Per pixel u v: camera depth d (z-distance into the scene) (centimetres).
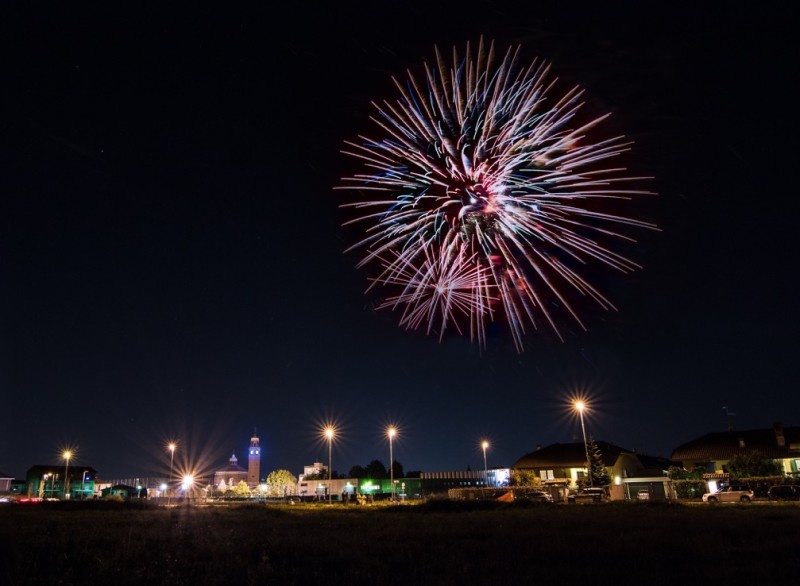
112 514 4597
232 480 18825
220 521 3628
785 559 1666
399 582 1441
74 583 1566
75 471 13725
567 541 2119
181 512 4966
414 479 10794
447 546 2070
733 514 3303
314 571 1611
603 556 1761
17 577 1582
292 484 14200
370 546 2097
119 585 1543
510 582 1402
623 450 9588
